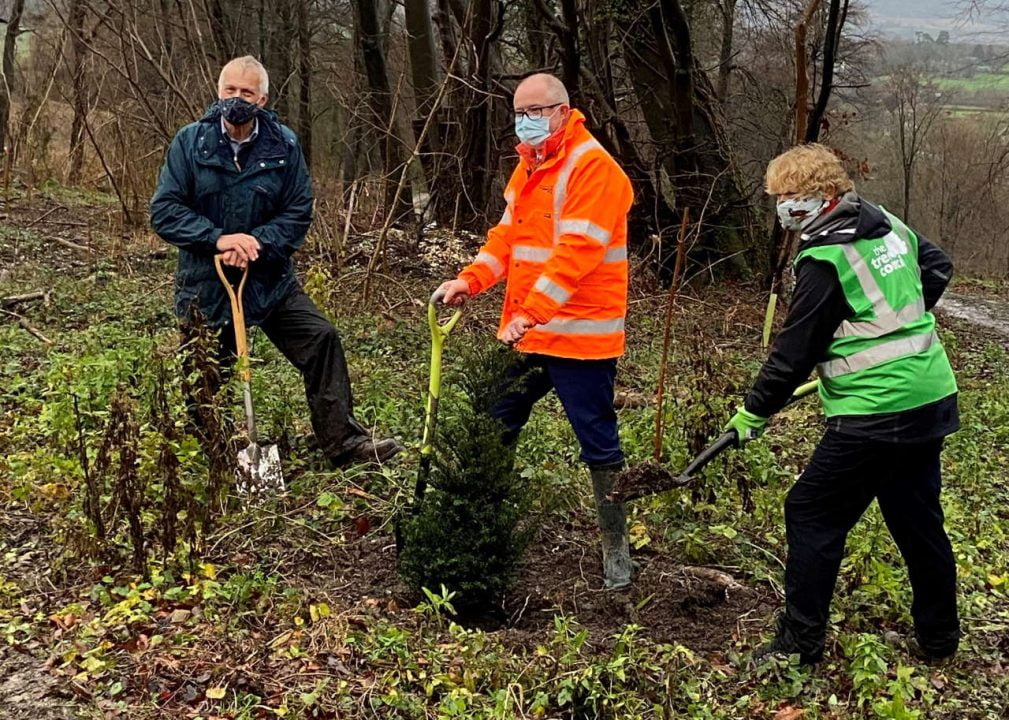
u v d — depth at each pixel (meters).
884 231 3.76
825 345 3.76
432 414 4.25
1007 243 33.69
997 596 4.82
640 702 3.57
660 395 5.36
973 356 12.76
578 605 4.46
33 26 17.69
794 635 3.91
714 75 19.84
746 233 14.00
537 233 4.31
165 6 13.54
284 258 5.25
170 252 11.55
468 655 3.66
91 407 5.44
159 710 3.46
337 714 3.47
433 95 13.37
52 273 10.04
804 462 6.62
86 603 4.09
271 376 6.77
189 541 4.41
